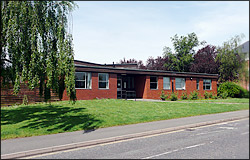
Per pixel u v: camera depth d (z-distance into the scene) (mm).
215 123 12305
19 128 9805
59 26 9812
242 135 8898
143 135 9289
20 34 9367
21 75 9750
